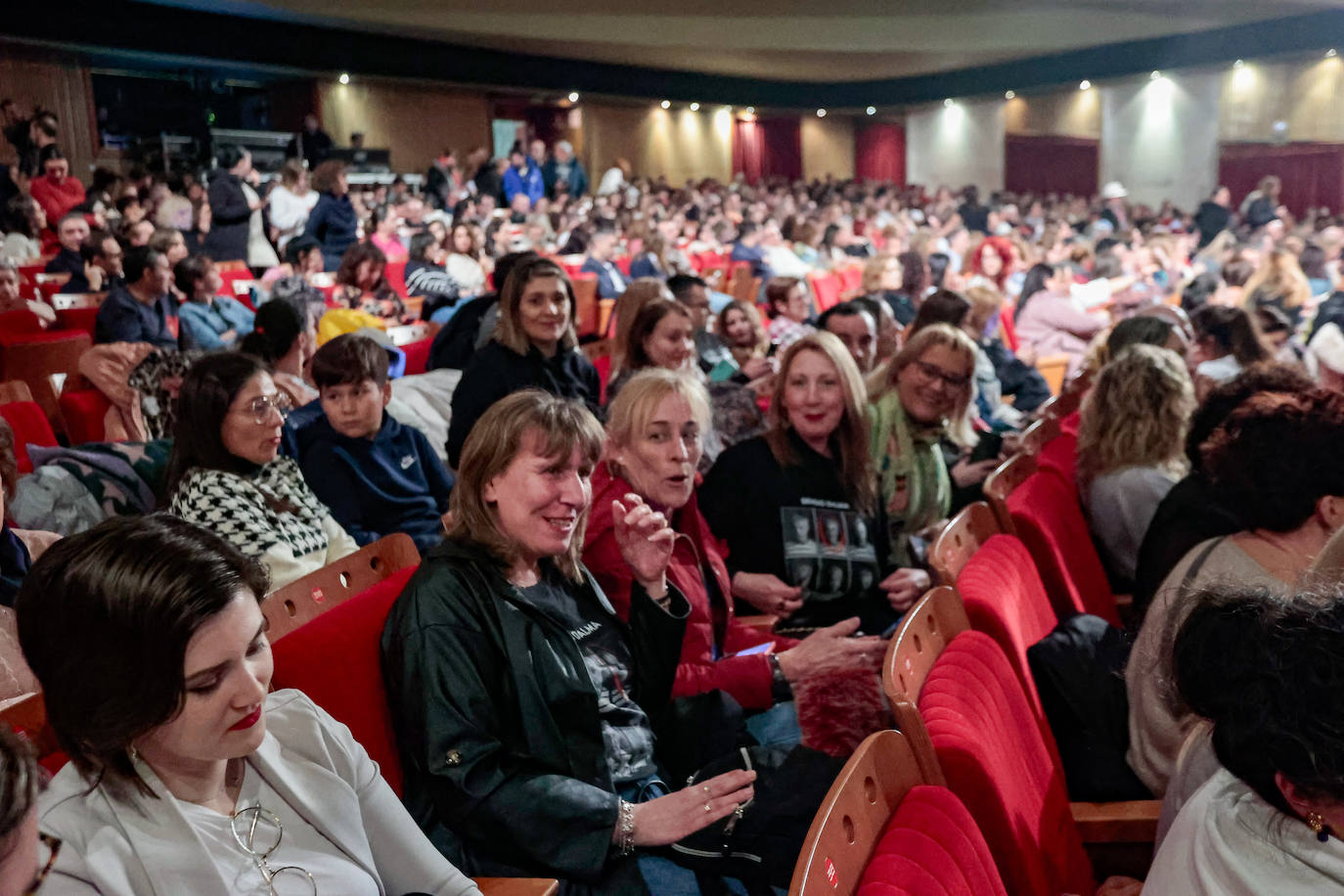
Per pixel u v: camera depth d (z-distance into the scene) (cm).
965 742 141
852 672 198
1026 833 151
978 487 337
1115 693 197
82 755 105
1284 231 1260
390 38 1574
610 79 1927
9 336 485
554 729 160
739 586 266
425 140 1808
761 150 2494
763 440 277
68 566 103
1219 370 404
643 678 185
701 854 157
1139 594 242
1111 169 2245
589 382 371
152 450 273
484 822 150
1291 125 2020
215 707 106
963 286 865
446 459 357
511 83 1767
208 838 112
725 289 1031
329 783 124
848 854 112
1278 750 103
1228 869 111
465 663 155
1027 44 1838
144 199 948
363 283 646
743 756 172
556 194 1631
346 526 279
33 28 1191
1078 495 303
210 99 1453
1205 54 1784
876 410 302
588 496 172
